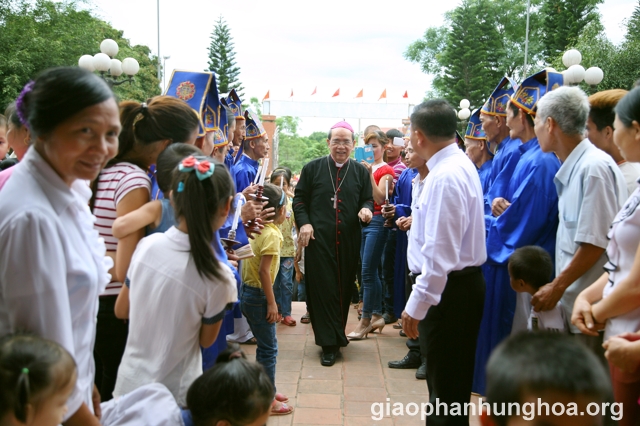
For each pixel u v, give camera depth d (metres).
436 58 39.94
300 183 4.43
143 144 2.16
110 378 2.20
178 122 2.17
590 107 2.69
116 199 2.03
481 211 2.60
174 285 1.75
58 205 1.38
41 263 1.29
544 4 35.34
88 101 1.33
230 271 1.81
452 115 2.58
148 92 31.20
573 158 2.59
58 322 1.32
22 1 24.58
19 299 1.28
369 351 4.44
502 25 38.59
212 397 1.67
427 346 2.65
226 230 2.70
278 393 3.42
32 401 1.18
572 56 7.74
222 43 37.81
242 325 4.48
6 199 1.30
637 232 1.92
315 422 3.18
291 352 4.42
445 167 2.48
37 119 1.33
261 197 3.06
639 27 22.67
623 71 22.02
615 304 1.91
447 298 2.55
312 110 23.75
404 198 4.74
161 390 1.74
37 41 23.06
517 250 2.80
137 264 1.80
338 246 4.25
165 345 1.79
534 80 3.29
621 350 1.73
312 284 4.21
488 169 4.01
